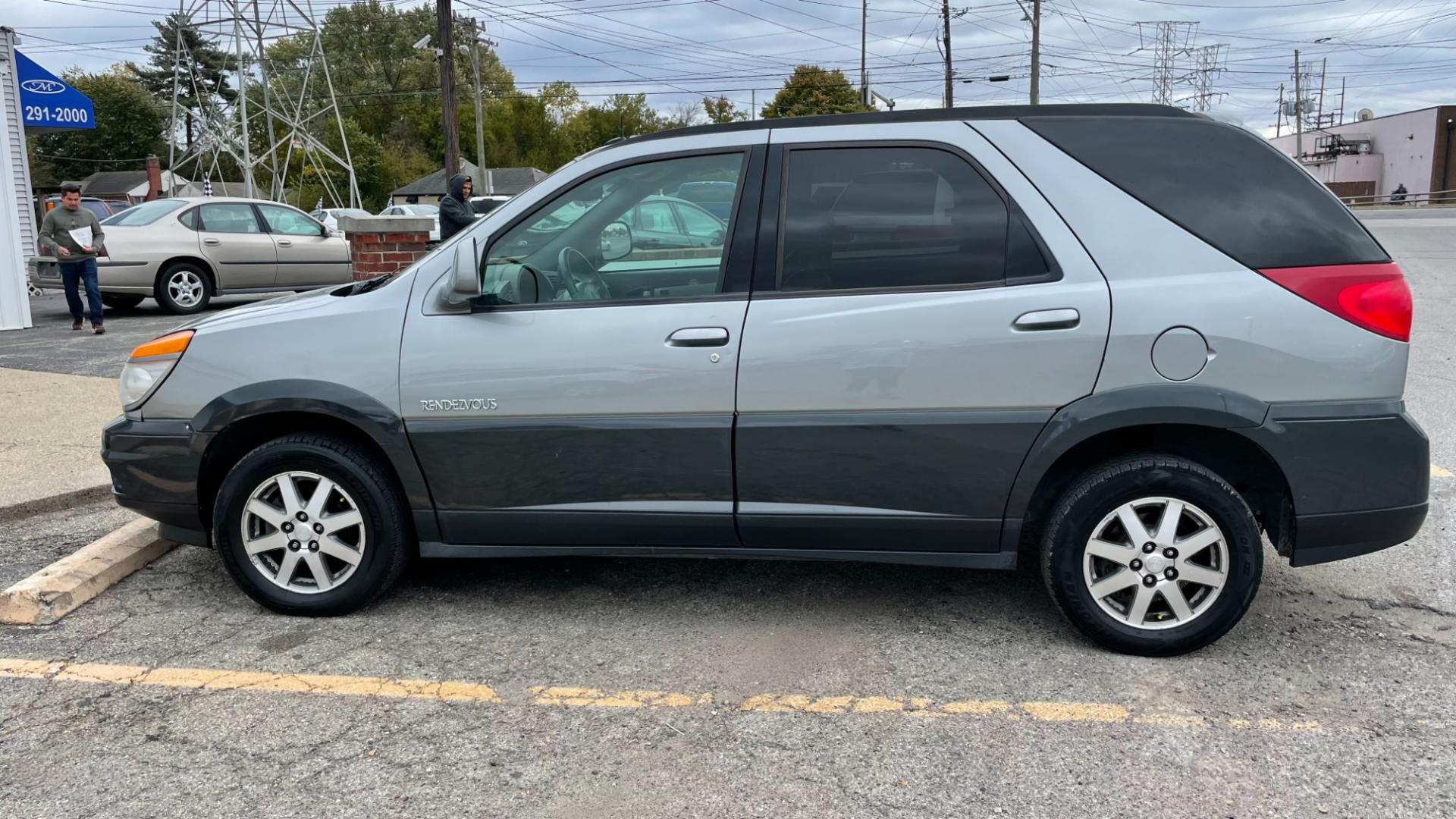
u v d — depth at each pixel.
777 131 3.76
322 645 3.87
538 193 3.89
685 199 3.79
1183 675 3.55
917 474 3.62
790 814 2.80
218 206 13.84
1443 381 8.29
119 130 78.06
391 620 4.09
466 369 3.80
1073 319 3.45
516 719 3.32
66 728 3.29
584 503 3.85
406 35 91.56
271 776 3.01
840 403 3.60
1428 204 56.06
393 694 3.49
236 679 3.61
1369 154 66.69
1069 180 3.52
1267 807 2.79
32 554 4.84
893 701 3.40
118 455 4.11
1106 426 3.47
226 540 4.05
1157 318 3.42
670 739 3.19
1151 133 3.54
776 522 3.73
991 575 4.51
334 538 4.05
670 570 4.62
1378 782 2.90
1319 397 3.42
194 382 4.00
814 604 4.21
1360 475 3.45
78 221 11.49
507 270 3.87
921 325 3.54
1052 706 3.35
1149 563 3.57
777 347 3.61
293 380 3.91
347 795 2.91
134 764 3.08
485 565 4.71
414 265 3.97
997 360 3.50
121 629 4.03
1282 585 4.34
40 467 5.88
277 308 4.11
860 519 3.69
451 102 27.47
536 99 89.31
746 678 3.58
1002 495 3.60
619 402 3.72
